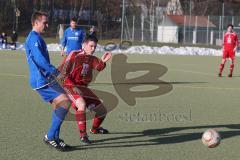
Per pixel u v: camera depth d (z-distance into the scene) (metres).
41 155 18.47
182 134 22.86
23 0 164.00
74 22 40.09
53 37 146.25
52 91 18.84
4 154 18.44
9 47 103.12
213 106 31.88
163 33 143.75
